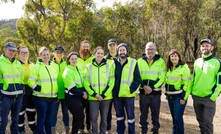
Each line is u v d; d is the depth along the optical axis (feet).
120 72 19.26
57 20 103.71
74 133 18.81
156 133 20.17
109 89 18.92
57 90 19.19
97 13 124.26
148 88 19.60
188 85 18.86
